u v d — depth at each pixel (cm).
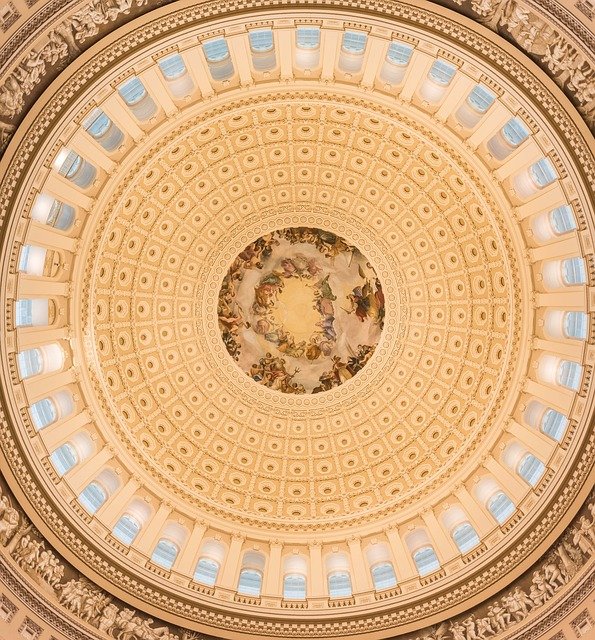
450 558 2831
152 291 3484
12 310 2403
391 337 3688
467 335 3397
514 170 2670
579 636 2317
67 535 2609
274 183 3525
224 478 3528
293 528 3225
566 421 2662
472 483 3086
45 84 2138
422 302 3606
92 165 2720
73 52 2139
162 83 2597
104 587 2638
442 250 3422
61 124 2264
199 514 3191
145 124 2761
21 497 2484
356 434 3666
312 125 3180
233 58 2588
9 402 2456
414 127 2822
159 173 3142
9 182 2200
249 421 3719
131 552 2783
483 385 3281
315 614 2792
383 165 3325
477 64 2262
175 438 3500
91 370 3011
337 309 3772
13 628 2281
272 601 2850
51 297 2795
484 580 2653
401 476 3441
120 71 2300
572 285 2602
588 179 2238
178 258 3544
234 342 3762
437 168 3128
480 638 2567
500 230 2878
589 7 1858
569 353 2638
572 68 2061
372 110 2822
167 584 2766
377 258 3647
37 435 2589
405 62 2591
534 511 2611
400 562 2977
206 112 2817
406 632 2698
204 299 3666
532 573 2562
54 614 2436
